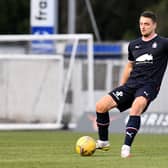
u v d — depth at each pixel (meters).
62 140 41.31
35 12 63.47
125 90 27.31
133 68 27.66
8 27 124.25
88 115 52.47
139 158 27.53
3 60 60.75
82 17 118.50
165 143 38.16
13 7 124.00
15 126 56.72
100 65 77.56
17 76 60.84
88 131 51.94
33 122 60.72
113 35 121.69
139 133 49.66
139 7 120.00
